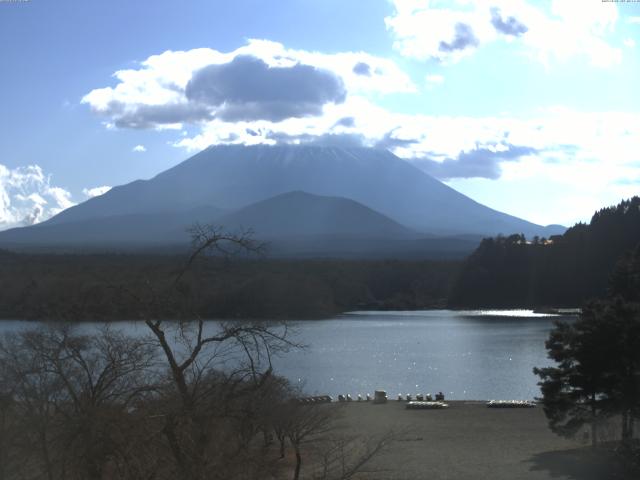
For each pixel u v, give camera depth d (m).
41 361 19.20
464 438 41.12
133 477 15.40
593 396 35.62
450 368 89.12
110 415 16.17
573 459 34.25
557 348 35.97
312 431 32.78
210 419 16.44
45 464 16.61
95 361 19.09
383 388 73.75
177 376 16.73
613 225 182.62
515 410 53.28
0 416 17.64
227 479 16.45
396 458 35.25
